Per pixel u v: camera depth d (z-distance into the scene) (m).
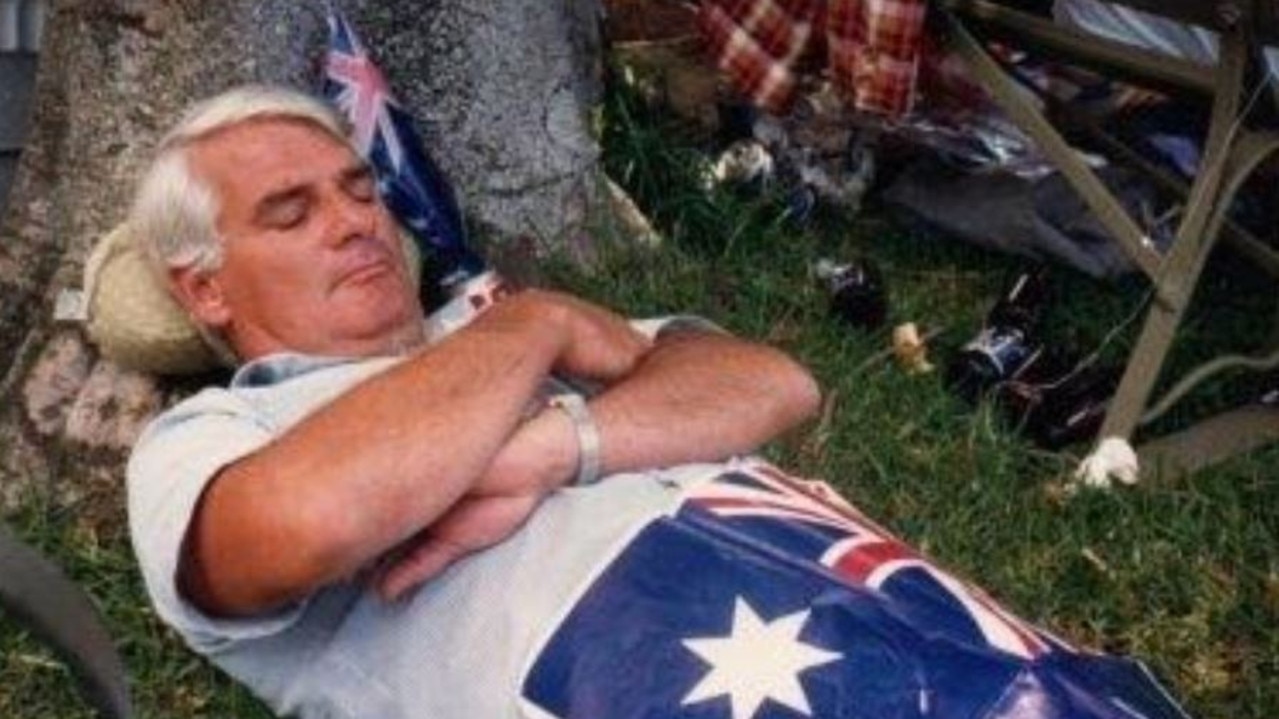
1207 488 2.86
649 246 3.20
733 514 1.96
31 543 2.52
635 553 1.93
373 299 2.15
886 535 2.03
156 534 1.93
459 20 2.98
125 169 2.67
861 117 3.61
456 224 2.82
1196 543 2.74
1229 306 3.50
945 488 2.80
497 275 2.84
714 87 3.75
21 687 2.36
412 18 2.96
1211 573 2.71
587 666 1.89
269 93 2.18
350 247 2.14
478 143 3.04
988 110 3.59
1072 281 3.49
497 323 2.00
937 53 3.35
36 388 2.62
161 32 2.64
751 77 3.36
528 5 3.05
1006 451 2.88
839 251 3.50
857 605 1.88
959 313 3.31
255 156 2.13
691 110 3.74
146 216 2.17
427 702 1.96
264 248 2.13
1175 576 2.70
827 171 3.64
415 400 1.91
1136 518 2.77
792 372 2.13
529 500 1.95
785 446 2.81
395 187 2.77
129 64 2.66
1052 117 3.53
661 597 1.90
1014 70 3.58
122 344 2.45
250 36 2.68
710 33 3.39
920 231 3.63
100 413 2.58
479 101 3.02
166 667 2.40
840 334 3.14
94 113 2.67
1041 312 3.27
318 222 2.14
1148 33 3.54
